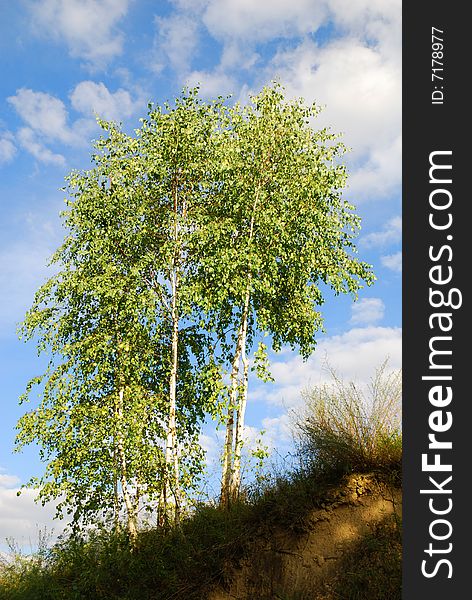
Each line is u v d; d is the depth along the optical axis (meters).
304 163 15.23
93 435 13.37
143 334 14.16
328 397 10.92
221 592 9.86
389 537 9.07
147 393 14.28
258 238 14.82
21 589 11.27
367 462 10.20
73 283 14.42
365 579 8.66
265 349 13.57
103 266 14.46
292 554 9.75
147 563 10.79
